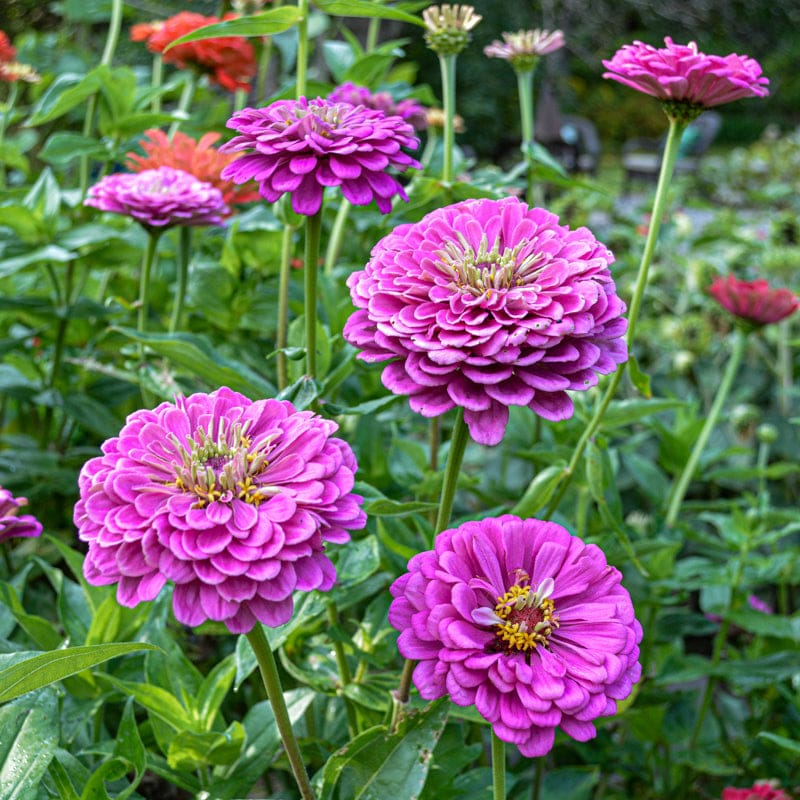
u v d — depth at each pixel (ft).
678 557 4.30
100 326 3.50
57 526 3.38
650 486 3.46
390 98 3.04
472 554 1.94
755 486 4.65
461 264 1.99
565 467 2.55
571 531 2.63
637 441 3.53
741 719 3.53
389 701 2.42
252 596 1.77
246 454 1.88
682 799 3.19
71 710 2.42
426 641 1.87
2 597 2.39
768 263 5.13
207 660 3.09
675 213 6.03
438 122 4.08
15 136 5.41
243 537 1.78
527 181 3.13
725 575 3.13
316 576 1.81
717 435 4.75
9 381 3.26
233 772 2.31
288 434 1.91
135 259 3.27
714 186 9.36
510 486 3.76
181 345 2.44
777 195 6.95
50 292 3.53
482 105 11.73
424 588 1.90
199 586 1.79
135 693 2.27
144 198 2.75
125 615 2.46
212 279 3.11
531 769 3.05
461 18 2.75
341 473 1.88
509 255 2.02
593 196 5.94
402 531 2.58
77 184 4.50
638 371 2.48
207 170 3.01
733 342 5.08
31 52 4.90
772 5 14.24
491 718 1.80
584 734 1.80
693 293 5.27
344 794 2.05
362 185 2.16
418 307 1.95
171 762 2.29
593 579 1.94
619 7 11.31
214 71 3.56
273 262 3.22
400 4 3.35
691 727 3.13
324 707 2.80
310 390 2.36
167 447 1.91
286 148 2.13
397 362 2.01
